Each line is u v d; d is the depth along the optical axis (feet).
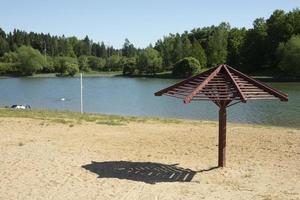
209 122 91.66
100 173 44.29
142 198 36.55
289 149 57.88
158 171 45.70
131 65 463.01
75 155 52.37
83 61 526.57
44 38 607.78
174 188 39.52
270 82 288.10
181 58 426.51
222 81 43.27
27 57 465.06
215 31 467.52
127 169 46.32
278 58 337.52
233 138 66.90
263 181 42.11
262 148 58.54
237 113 130.41
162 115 131.85
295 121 112.78
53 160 49.32
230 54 408.26
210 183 41.29
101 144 60.13
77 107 164.76
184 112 138.72
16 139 62.13
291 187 40.24
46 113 97.86
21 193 37.29
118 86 297.33
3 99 205.57
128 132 71.41
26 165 46.65
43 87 291.38
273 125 103.65
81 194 37.24
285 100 43.09
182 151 56.18
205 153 55.01
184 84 46.29
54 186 39.40
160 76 414.41
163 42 501.15
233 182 41.68
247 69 371.76
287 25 354.95
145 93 230.07
